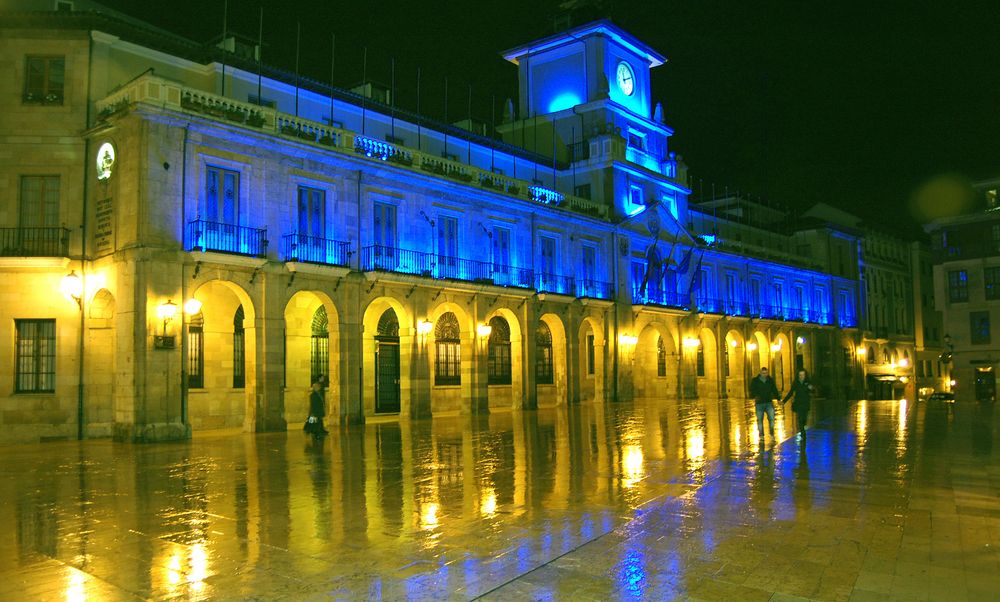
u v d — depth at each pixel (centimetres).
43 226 2114
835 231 5916
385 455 1531
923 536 788
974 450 1498
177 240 1991
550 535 810
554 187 3766
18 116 2139
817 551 732
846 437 1769
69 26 2170
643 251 3900
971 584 630
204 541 803
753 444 1628
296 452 1608
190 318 2262
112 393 2080
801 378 1644
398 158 2627
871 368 6244
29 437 2053
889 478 1151
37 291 2098
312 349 2581
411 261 2645
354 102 2838
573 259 3466
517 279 3139
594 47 3850
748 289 4894
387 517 909
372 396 2761
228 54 2430
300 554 748
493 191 2991
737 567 683
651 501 983
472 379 2853
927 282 7362
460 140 3284
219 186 2119
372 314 2791
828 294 5784
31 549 779
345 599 613
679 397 4041
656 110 4209
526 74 4128
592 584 642
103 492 1114
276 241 2219
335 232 2402
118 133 2041
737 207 5575
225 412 2331
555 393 3522
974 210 4488
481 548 762
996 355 4241
